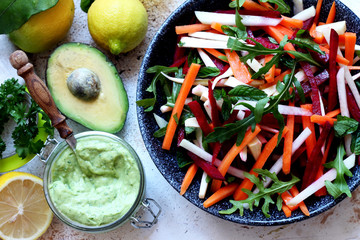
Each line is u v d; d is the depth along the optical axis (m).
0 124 0.53
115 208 0.50
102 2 0.50
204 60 0.49
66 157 0.51
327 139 0.47
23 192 0.53
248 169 0.48
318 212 0.46
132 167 0.50
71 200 0.50
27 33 0.50
